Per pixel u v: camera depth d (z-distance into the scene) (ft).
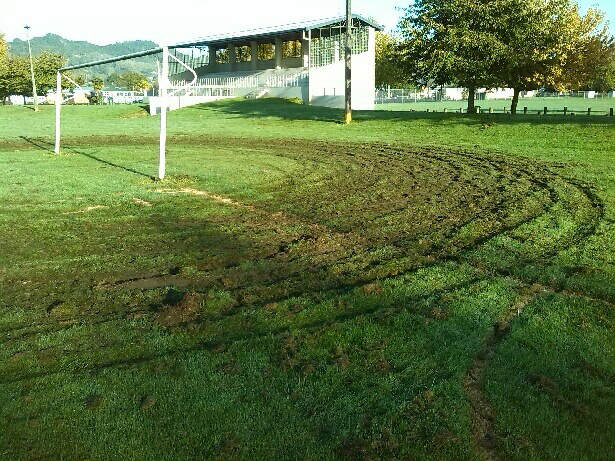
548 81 109.29
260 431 13.62
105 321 20.06
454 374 15.97
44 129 115.24
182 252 28.25
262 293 22.56
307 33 180.55
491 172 50.98
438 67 96.89
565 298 21.27
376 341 17.85
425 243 28.89
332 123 109.50
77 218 35.27
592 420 14.08
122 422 14.02
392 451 12.96
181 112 154.30
